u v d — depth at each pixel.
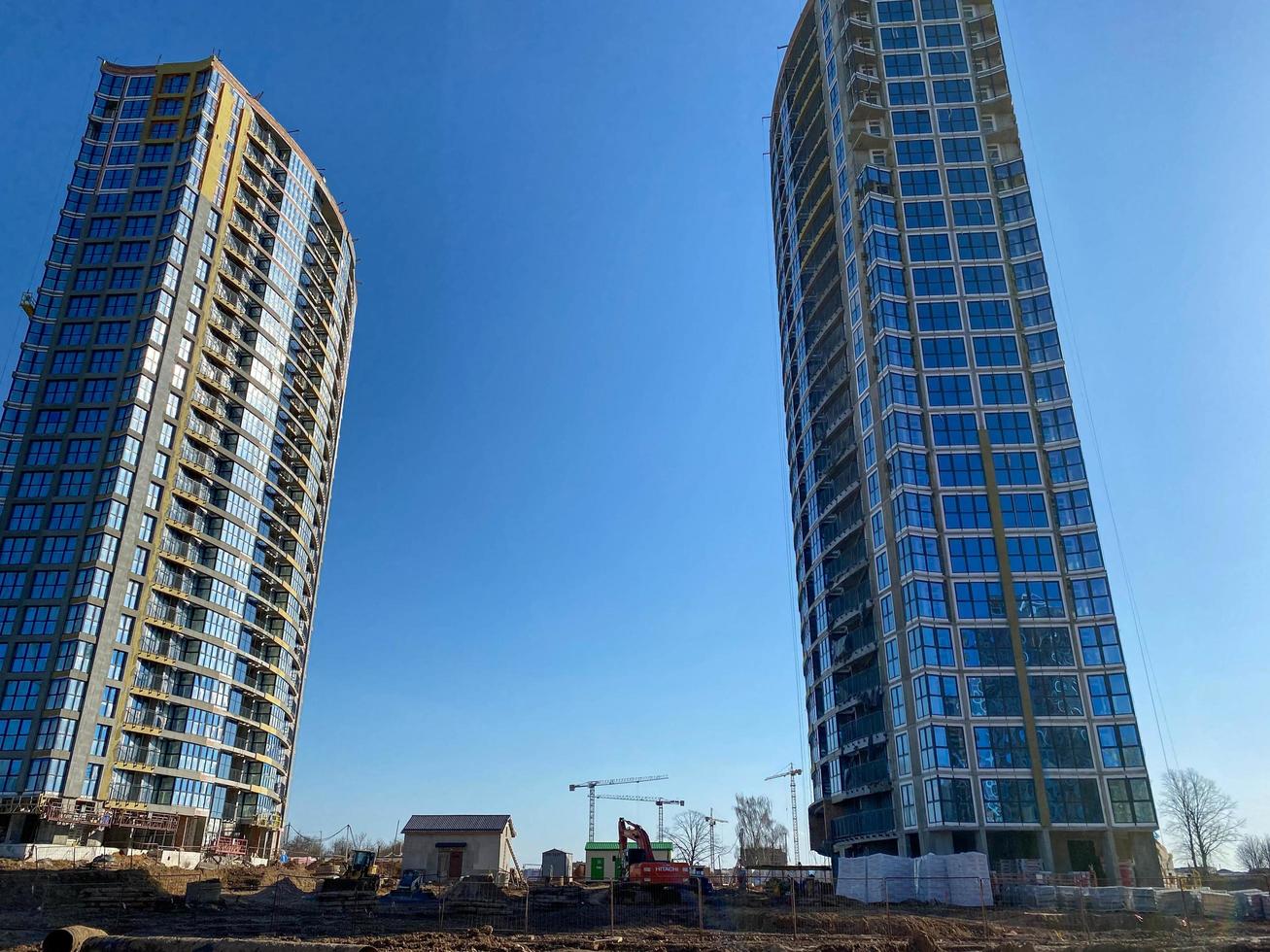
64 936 20.72
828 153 107.31
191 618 102.44
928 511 82.31
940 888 55.78
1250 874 84.50
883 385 87.75
